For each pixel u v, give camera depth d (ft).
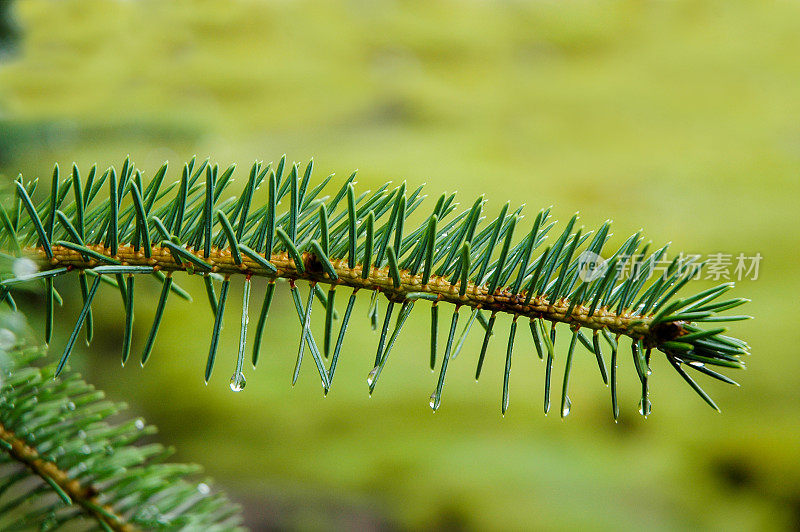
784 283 11.63
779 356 8.88
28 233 1.62
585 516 6.10
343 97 41.14
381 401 8.21
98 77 29.40
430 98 41.65
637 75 45.01
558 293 1.63
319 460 7.00
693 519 6.29
